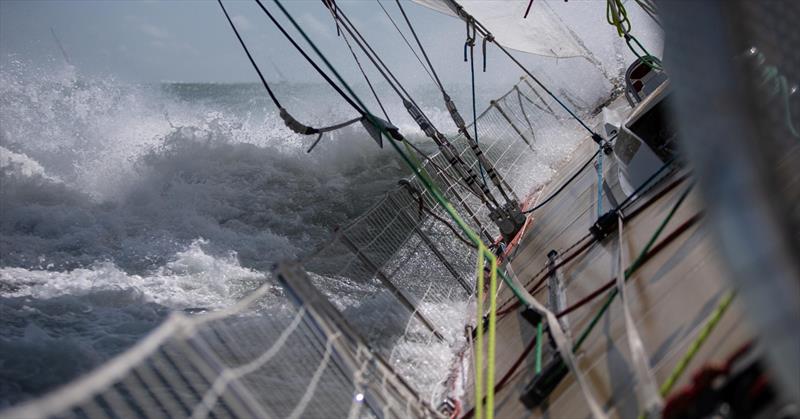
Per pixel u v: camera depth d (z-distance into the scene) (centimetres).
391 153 1716
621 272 462
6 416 198
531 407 423
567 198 895
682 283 426
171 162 1531
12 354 665
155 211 1335
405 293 653
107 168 1520
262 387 418
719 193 172
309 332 494
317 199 1470
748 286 167
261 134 1841
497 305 675
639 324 419
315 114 2675
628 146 706
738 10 183
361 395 385
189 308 872
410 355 561
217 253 1110
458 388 523
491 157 1130
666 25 200
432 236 780
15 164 1416
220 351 478
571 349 444
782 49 238
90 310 837
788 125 262
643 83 1086
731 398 233
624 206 657
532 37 1205
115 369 235
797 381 169
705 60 180
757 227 166
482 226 897
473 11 1135
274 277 390
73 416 478
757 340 240
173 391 515
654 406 304
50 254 1094
